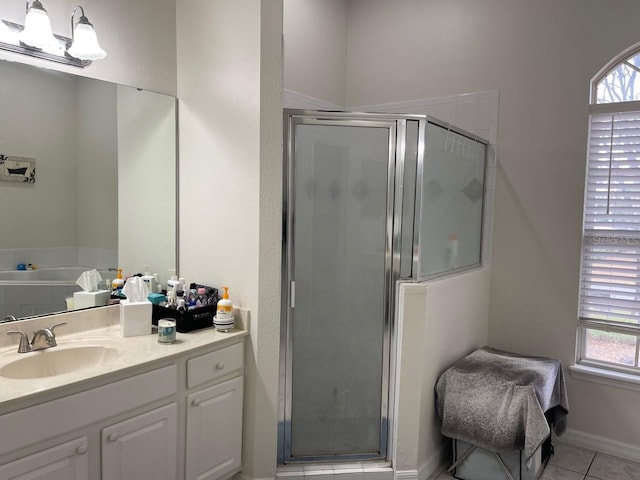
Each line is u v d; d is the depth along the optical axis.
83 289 2.02
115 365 1.61
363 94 3.46
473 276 2.78
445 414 2.31
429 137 2.31
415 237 2.28
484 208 3.02
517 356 2.66
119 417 1.62
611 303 2.70
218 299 2.20
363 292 2.33
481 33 2.98
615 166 2.65
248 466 2.14
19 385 1.41
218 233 2.20
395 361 2.29
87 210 2.02
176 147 2.33
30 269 1.86
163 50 2.25
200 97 2.22
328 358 2.33
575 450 2.71
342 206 2.30
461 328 2.68
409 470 2.27
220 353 1.97
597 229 2.72
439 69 3.14
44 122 1.87
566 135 2.74
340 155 2.28
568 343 2.79
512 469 2.22
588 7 2.64
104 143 2.06
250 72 2.02
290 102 3.01
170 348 1.81
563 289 2.79
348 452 2.35
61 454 1.45
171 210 2.33
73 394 1.47
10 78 1.76
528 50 2.83
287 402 2.27
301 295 2.29
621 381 2.62
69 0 1.90
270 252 2.09
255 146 2.03
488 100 2.96
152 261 2.27
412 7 3.23
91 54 1.83
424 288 2.20
